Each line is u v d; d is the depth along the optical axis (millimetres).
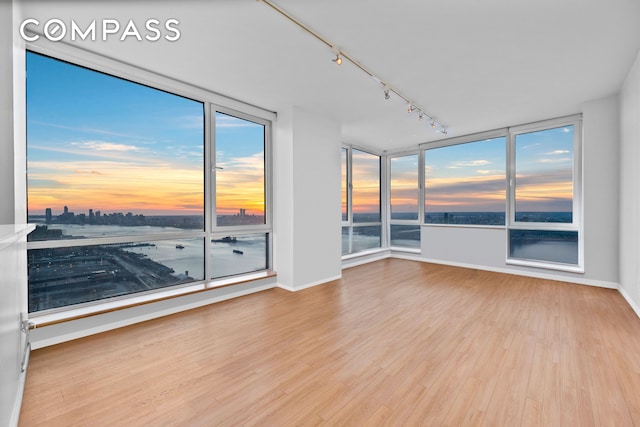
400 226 7148
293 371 2070
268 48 2615
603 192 3996
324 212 4582
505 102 4012
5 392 1302
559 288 4156
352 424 1556
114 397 1775
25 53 2350
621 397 1757
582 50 2695
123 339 2555
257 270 4332
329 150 4652
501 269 5320
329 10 2125
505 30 2377
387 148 6977
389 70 3070
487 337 2605
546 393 1806
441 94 3723
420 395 1799
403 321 2992
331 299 3738
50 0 1976
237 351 2357
